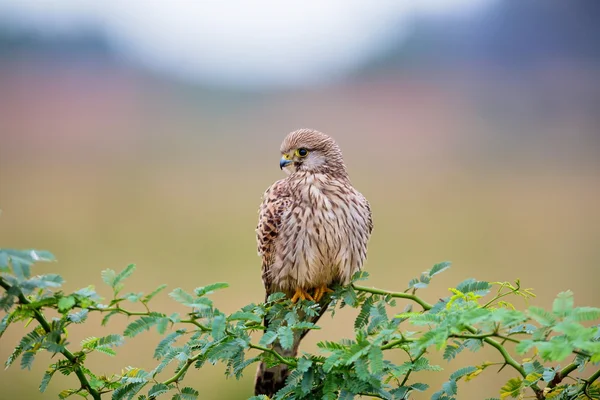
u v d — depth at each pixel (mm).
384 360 3766
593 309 3180
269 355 3918
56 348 3600
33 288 3414
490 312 3295
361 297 4836
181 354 3842
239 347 3758
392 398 3688
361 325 4633
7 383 8883
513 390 4145
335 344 3629
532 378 3996
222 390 8727
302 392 3730
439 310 3951
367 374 3504
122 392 3900
